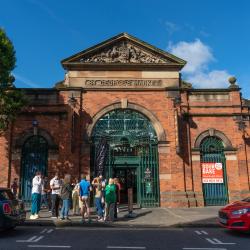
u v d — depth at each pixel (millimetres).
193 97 20828
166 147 19922
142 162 20016
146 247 8820
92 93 20375
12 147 19594
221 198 19828
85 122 19984
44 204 18359
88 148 19656
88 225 13234
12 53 16672
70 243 9328
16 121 19922
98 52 20844
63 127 19859
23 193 19172
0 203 10617
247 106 20859
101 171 19406
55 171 19297
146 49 21000
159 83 20719
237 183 19984
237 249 8656
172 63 20797
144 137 20141
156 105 20453
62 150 19531
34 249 8461
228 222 11078
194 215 15586
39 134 19797
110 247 8773
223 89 20922
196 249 8633
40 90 20250
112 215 13844
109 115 20344
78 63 20406
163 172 19656
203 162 20219
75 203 16031
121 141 20125
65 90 20266
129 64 20625
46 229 12156
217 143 20516
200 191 19656
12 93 17359
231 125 20609
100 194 14523
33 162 19656
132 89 20469
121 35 20906
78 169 19219
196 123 20516
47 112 20000
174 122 20078
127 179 20625
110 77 20562
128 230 12086
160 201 19375
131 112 20453
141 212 16969
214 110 20688
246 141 20484
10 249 8453
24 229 12133
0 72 16469
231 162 20203
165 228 12742
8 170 19203
